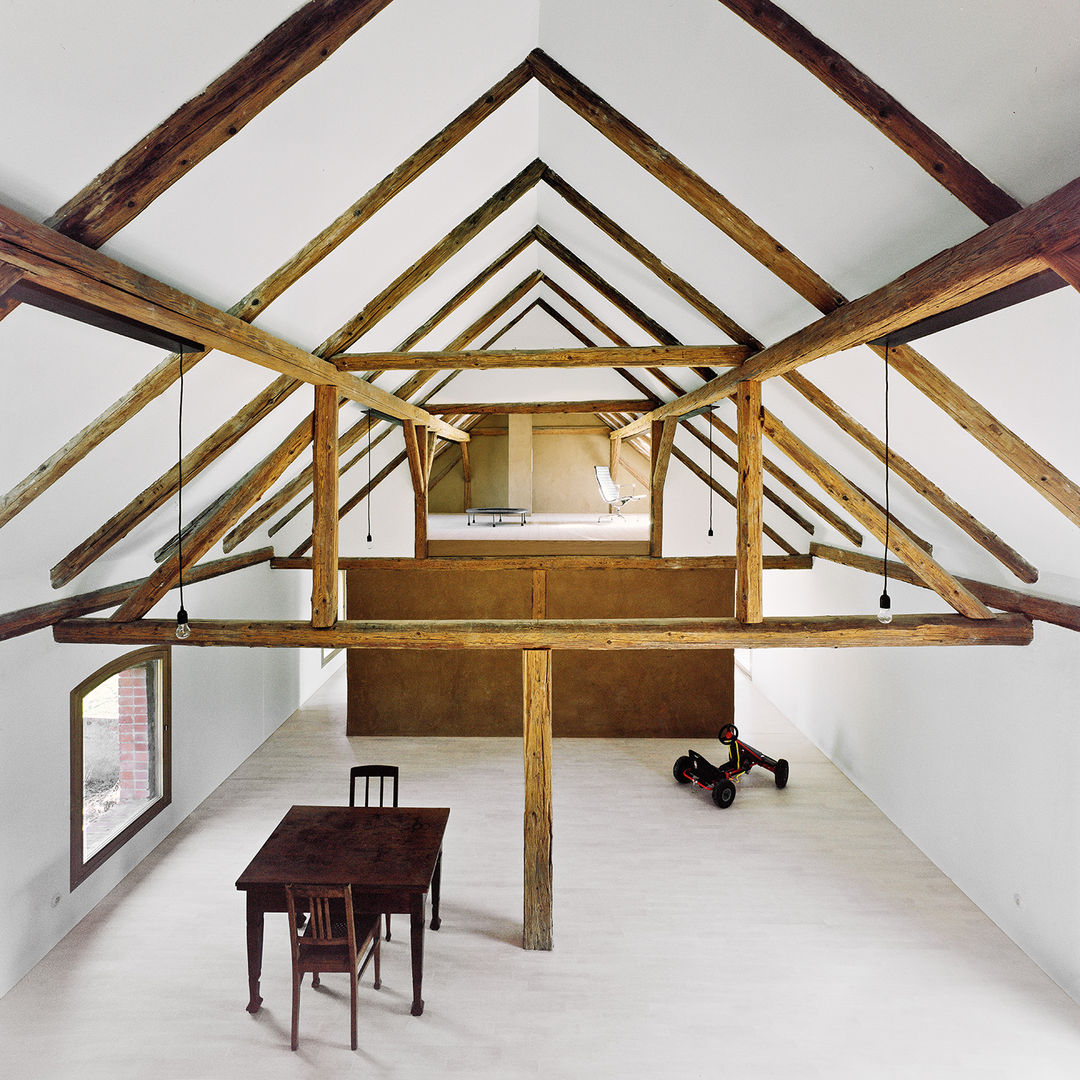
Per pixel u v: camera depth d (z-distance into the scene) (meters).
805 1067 3.73
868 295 3.21
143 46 2.21
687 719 8.83
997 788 4.97
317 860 4.14
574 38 3.64
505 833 6.21
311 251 3.93
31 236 2.31
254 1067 3.70
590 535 9.66
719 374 6.41
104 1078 3.62
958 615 4.71
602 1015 4.09
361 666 8.84
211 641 4.81
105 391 3.46
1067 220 1.98
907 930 4.89
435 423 8.80
